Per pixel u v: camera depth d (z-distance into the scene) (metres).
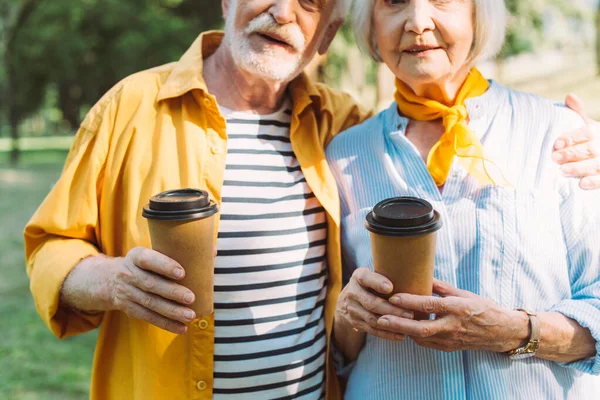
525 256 1.69
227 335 1.80
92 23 13.06
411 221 1.38
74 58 13.32
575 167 1.74
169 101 1.92
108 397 1.88
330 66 9.07
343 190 1.99
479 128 1.84
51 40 13.27
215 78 2.09
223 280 1.81
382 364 1.77
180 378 1.75
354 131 2.08
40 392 3.91
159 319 1.53
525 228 1.71
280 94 2.09
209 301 1.52
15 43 14.08
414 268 1.45
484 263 1.71
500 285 1.70
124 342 1.84
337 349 1.99
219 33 2.20
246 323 1.81
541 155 1.79
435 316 1.69
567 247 1.74
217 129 1.92
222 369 1.79
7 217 9.17
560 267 1.72
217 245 1.83
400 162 1.89
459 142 1.77
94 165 1.81
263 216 1.88
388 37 1.81
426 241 1.41
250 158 1.94
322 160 2.03
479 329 1.54
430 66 1.76
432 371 1.70
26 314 5.35
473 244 1.73
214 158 1.87
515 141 1.81
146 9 12.83
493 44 1.84
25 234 1.85
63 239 1.82
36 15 13.71
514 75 16.12
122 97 1.91
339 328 1.88
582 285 1.72
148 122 1.89
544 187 1.75
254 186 1.91
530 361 1.68
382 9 1.83
